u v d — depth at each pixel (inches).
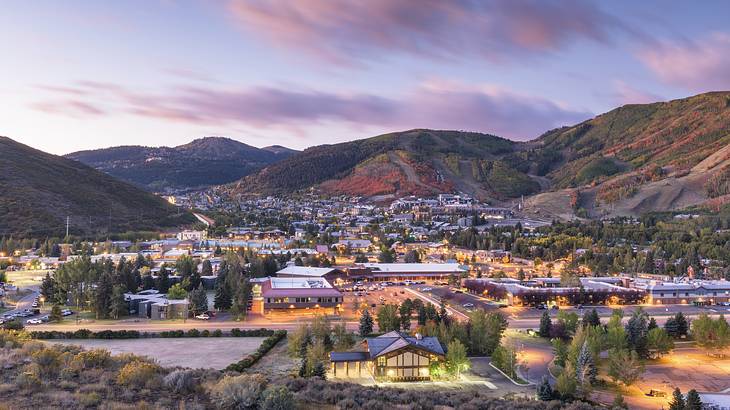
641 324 4490.7
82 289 6358.3
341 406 1877.5
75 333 4633.4
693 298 7288.4
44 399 1551.4
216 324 5378.9
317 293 6240.2
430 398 2289.6
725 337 4414.4
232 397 1649.9
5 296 6648.6
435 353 3688.5
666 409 3230.8
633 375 3602.4
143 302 5816.9
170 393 1748.3
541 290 6993.1
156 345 4375.0
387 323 4933.6
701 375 3969.0
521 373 3868.1
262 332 4835.1
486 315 4564.5
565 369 3499.0
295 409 1728.6
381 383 3518.7
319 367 3403.1
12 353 2107.5
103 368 2028.8
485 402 2410.2
